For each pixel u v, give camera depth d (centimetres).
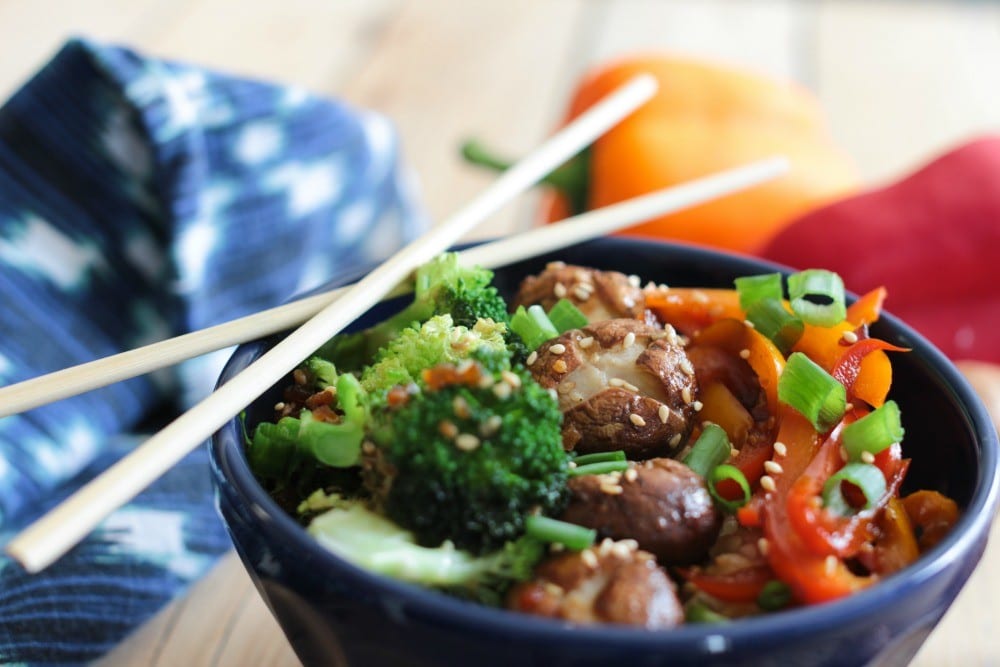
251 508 29
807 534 30
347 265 54
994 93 73
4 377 42
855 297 37
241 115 46
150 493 40
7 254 43
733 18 81
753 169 44
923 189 52
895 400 35
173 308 46
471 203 38
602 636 27
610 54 74
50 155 44
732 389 35
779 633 27
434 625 27
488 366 31
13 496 41
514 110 67
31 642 36
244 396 31
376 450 30
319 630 29
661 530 30
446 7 78
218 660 36
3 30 67
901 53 78
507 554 30
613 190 57
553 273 37
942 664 37
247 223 48
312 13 75
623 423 32
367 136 52
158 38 69
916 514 32
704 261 38
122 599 37
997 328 52
